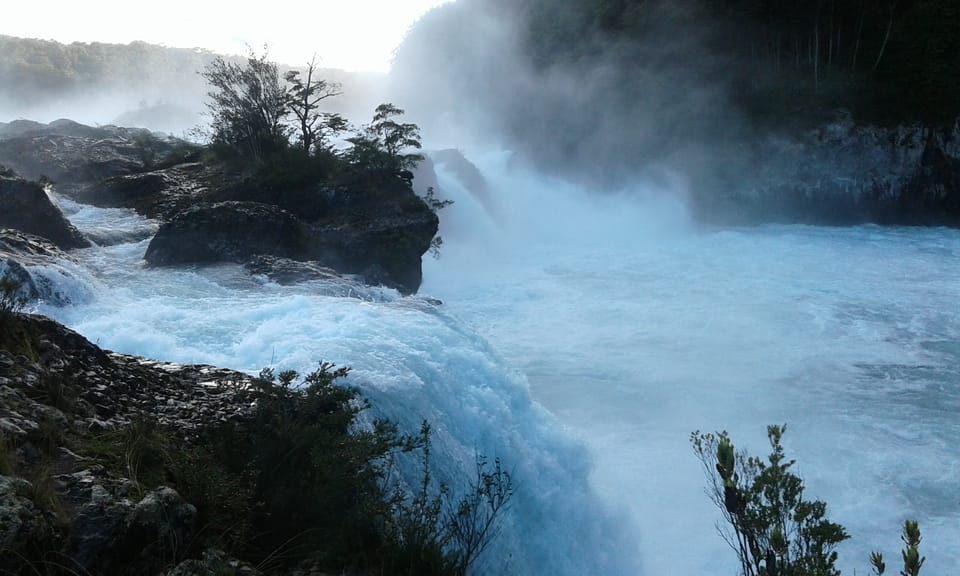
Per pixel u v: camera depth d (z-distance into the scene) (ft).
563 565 37.19
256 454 25.40
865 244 130.72
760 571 18.85
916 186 161.68
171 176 107.86
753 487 19.25
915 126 161.07
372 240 81.97
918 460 49.93
